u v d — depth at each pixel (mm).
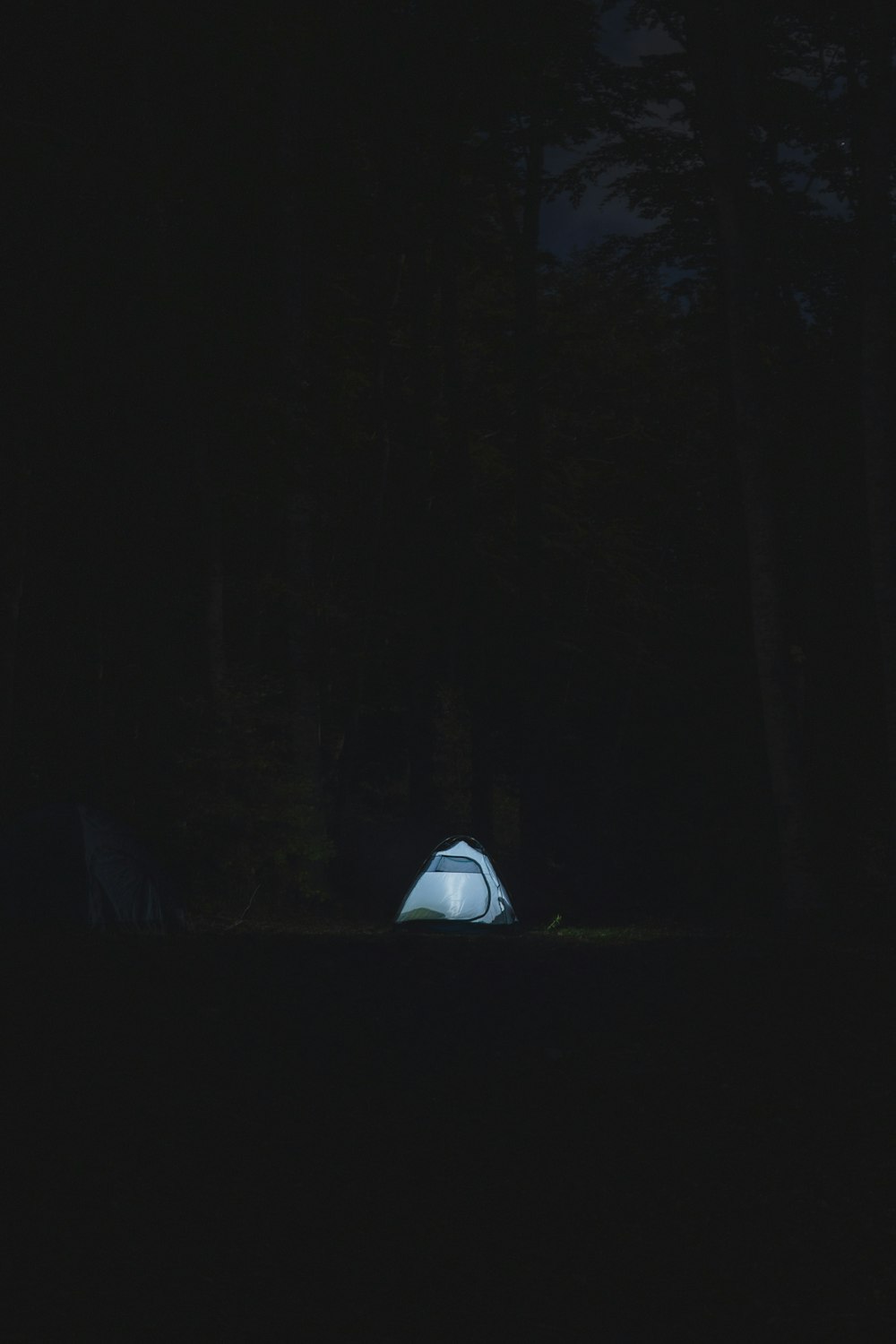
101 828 16531
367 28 24781
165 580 24969
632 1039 9961
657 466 34125
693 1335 5344
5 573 21328
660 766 40125
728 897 25781
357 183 26547
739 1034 9938
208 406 21594
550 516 33625
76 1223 5781
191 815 20500
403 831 30484
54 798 22875
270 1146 7137
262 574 26250
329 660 28578
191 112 22453
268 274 22953
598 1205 6672
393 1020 10375
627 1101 8414
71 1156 6535
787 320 20422
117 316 19531
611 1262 6020
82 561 24812
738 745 26391
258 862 20812
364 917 22328
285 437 22625
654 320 32531
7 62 18094
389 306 28484
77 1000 9859
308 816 21547
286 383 22609
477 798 28891
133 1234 5777
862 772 23438
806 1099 8289
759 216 18500
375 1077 8703
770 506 16594
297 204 23188
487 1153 7375
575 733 43062
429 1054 9430
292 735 22922
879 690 23547
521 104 25594
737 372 16672
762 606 16578
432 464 30531
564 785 41906
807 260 18984
